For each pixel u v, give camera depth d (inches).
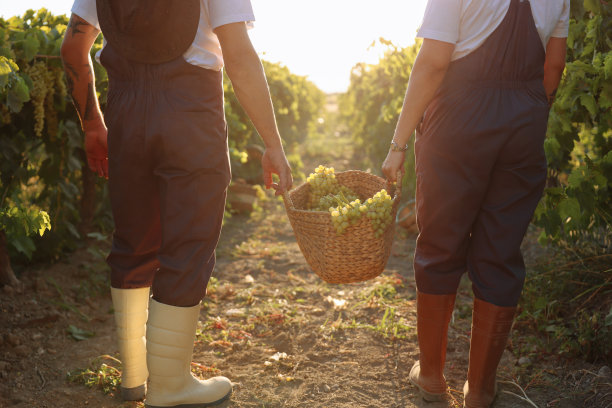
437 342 90.6
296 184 313.3
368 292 143.3
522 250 168.4
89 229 177.9
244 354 111.7
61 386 99.8
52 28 136.6
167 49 75.5
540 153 81.4
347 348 114.0
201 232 80.9
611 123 118.6
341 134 601.9
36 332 119.4
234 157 247.1
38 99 119.6
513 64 77.4
